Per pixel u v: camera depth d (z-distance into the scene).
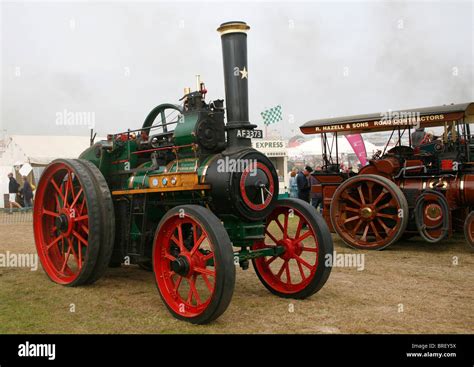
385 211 8.55
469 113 8.28
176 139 4.76
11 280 5.80
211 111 4.67
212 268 6.63
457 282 5.56
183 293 5.05
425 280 5.67
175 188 4.55
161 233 4.45
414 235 8.91
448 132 9.09
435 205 7.70
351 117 9.23
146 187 5.27
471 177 7.85
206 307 3.94
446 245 8.38
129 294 5.10
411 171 8.45
